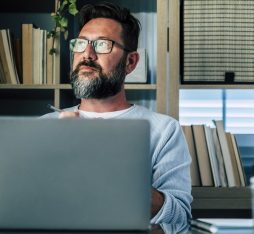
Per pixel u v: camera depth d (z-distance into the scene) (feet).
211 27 6.52
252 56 6.52
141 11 7.35
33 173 2.74
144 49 6.58
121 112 5.62
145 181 2.76
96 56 5.46
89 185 2.75
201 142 6.43
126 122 2.77
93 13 5.73
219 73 6.50
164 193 4.58
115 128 2.76
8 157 2.74
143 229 2.76
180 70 6.61
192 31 6.53
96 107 5.64
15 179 2.74
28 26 6.66
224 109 7.71
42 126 2.75
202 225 3.21
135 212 2.76
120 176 2.75
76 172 2.74
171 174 5.06
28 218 2.75
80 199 2.74
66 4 6.64
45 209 2.74
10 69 6.67
